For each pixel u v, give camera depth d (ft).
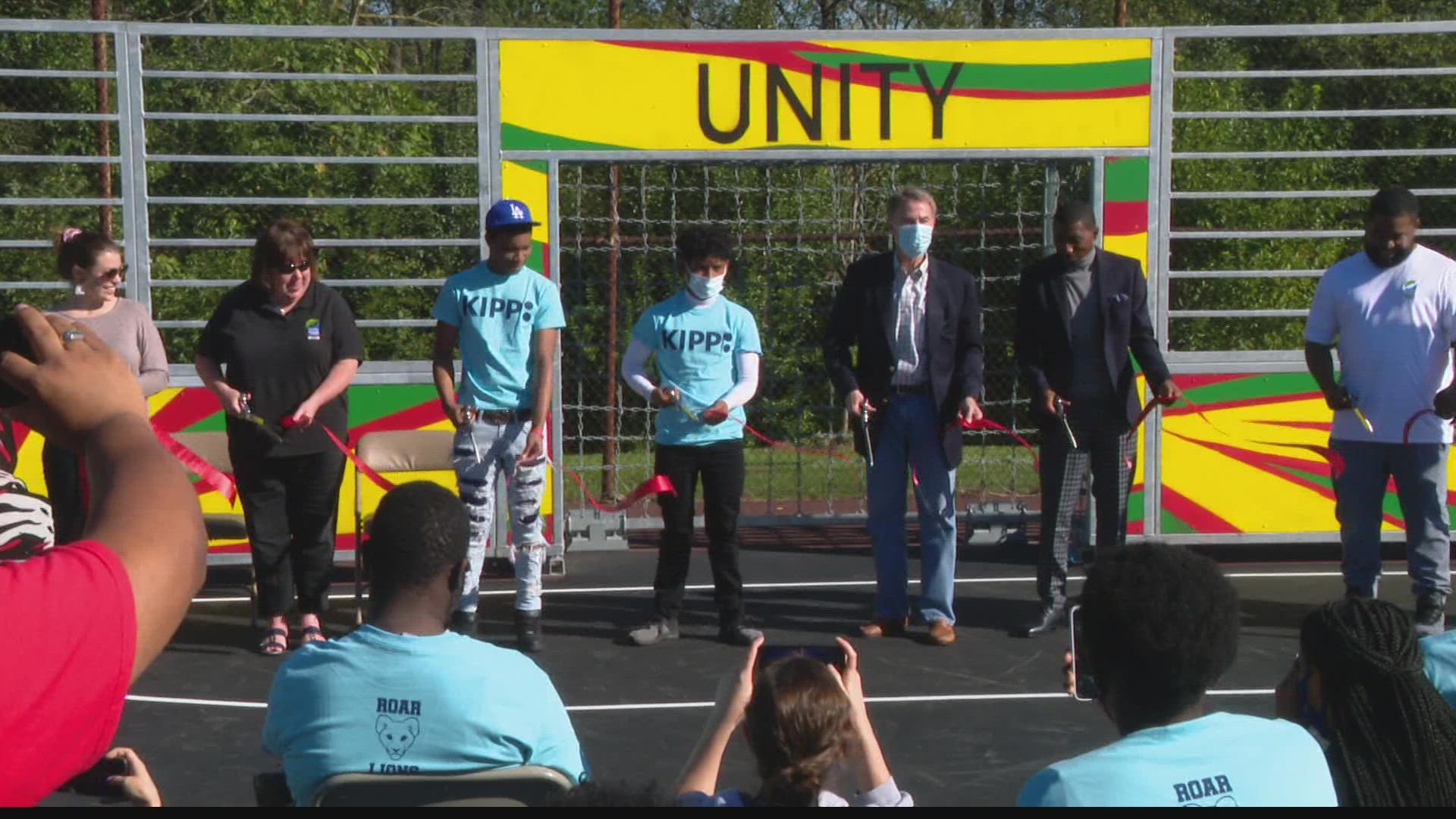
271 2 49.42
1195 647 7.04
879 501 21.62
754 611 23.59
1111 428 21.63
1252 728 7.20
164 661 20.79
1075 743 17.26
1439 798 7.90
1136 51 25.46
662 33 25.14
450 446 23.30
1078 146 25.67
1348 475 21.13
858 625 22.68
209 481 15.70
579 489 35.24
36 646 3.57
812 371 36.60
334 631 22.59
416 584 9.64
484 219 25.36
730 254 20.83
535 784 8.95
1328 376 21.16
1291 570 26.48
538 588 21.08
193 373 25.18
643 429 40.24
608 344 30.50
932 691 19.29
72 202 24.64
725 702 9.22
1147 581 7.16
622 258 38.50
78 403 4.06
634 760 16.80
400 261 44.75
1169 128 25.63
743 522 28.60
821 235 31.55
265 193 44.88
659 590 21.74
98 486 3.94
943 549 21.44
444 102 49.26
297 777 9.30
